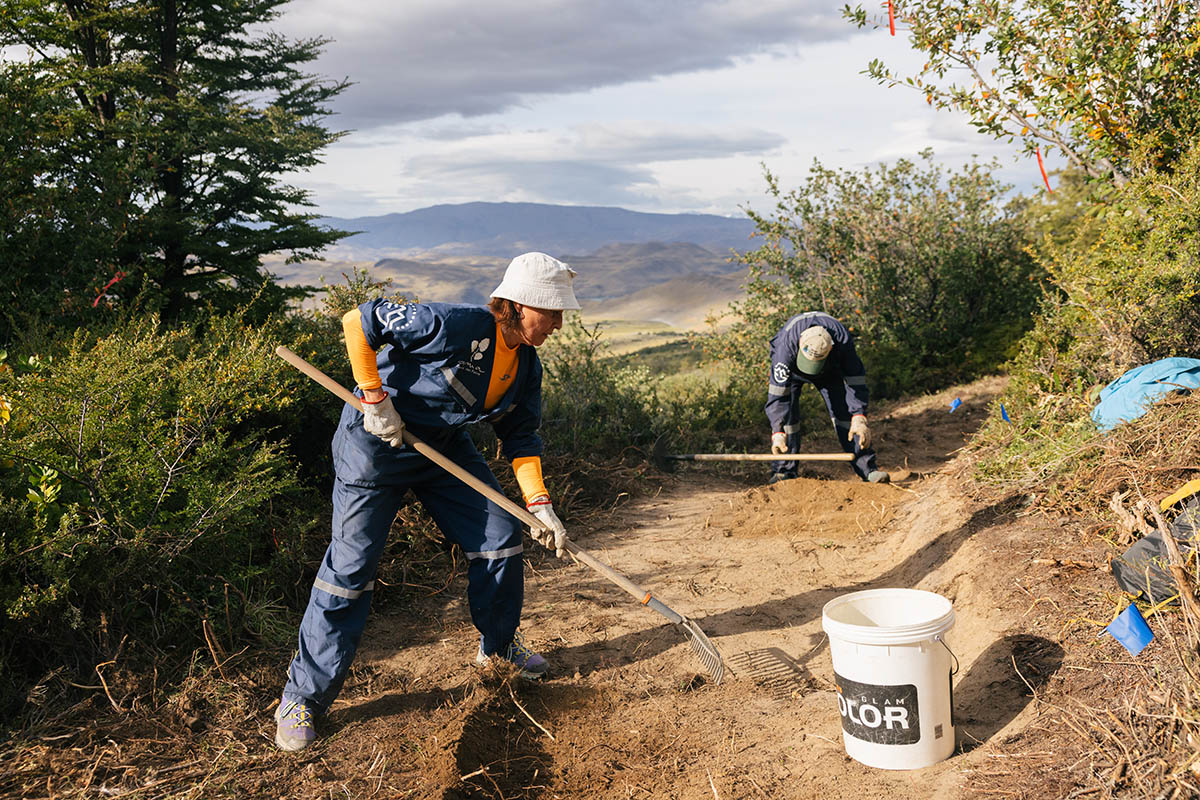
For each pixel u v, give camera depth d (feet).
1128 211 19.44
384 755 10.53
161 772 10.00
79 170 33.73
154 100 58.44
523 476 12.17
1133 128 20.57
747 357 39.86
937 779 9.23
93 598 12.30
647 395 31.68
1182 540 10.23
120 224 31.07
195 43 70.13
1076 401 17.58
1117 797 7.80
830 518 20.51
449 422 11.35
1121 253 19.13
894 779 9.42
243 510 14.67
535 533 11.93
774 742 10.72
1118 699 9.20
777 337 23.50
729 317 42.11
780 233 40.78
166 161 55.52
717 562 18.26
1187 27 20.51
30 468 13.00
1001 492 16.53
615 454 27.35
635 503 23.52
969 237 40.16
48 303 24.45
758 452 29.68
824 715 11.34
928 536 16.90
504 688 11.90
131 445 13.98
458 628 14.80
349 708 11.85
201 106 60.29
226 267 59.41
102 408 13.37
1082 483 14.57
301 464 18.34
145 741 10.50
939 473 21.95
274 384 16.53
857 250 40.75
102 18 55.26
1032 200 40.70
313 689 10.83
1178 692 8.62
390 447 11.32
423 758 10.28
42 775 9.77
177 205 59.26
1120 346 18.25
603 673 13.12
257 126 63.16
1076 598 11.68
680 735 11.08
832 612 10.36
